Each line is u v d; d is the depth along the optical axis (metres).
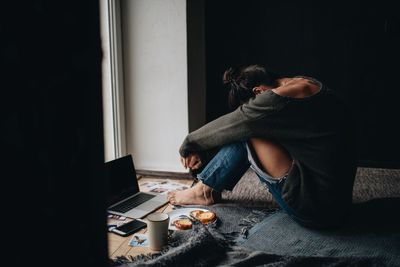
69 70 0.44
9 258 0.40
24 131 0.40
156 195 2.03
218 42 3.01
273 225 1.69
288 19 2.86
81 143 0.47
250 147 1.68
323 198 1.54
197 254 1.32
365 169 2.83
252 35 2.95
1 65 0.37
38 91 0.41
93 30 0.47
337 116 1.53
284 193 1.60
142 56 2.46
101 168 0.50
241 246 1.50
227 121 1.63
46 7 0.41
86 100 0.47
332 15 2.78
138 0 2.40
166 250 1.40
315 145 1.51
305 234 1.60
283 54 2.92
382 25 2.71
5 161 0.39
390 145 2.89
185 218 1.68
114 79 2.43
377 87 2.81
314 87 1.57
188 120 2.48
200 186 1.90
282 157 1.62
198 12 2.69
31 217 0.42
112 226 1.64
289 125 1.52
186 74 2.42
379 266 1.31
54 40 0.42
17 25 0.38
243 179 2.52
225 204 1.96
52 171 0.44
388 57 2.75
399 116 2.82
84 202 0.49
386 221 1.71
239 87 1.71
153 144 2.56
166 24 2.39
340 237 1.56
